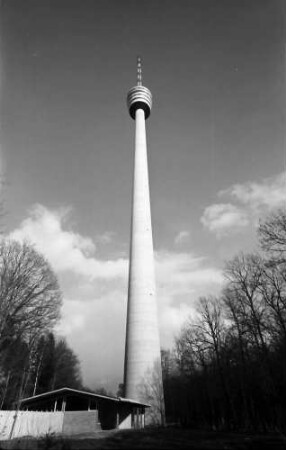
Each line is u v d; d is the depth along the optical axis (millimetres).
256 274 34156
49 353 65625
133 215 62438
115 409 35719
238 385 39656
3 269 33094
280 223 26234
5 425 25703
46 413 30125
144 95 78562
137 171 67688
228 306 38438
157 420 44969
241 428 36219
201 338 44000
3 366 36531
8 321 31688
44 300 34438
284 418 31188
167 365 71062
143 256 57344
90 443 19312
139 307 52562
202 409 50156
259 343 35031
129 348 50156
